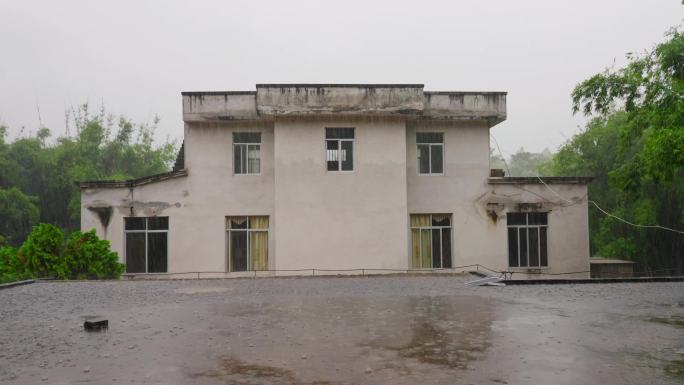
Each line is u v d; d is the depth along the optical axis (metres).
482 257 18.28
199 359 5.70
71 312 8.84
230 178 17.97
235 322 7.80
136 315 8.48
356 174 17.64
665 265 22.67
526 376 5.00
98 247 15.38
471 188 18.47
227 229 18.02
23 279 14.38
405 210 17.64
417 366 5.37
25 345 6.39
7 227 31.41
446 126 18.56
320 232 17.45
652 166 14.50
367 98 17.28
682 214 21.70
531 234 18.58
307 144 17.58
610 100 15.89
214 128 18.06
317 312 8.67
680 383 4.78
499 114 18.17
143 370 5.29
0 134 33.84
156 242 17.89
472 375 5.05
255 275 17.77
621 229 24.23
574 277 18.25
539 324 7.48
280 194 17.42
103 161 39.09
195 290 11.97
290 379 4.97
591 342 6.35
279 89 17.08
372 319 7.98
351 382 4.87
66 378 5.04
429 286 12.56
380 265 17.50
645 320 7.78
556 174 28.34
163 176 17.73
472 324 7.52
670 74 14.48
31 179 35.44
